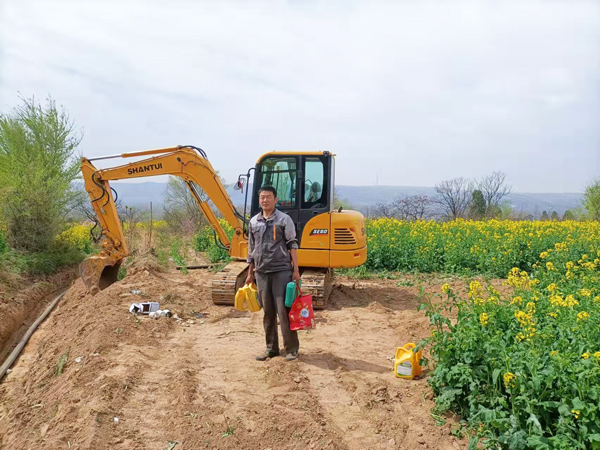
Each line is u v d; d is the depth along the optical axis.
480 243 13.42
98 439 4.27
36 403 5.74
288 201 9.33
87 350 6.44
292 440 4.33
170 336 7.31
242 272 9.64
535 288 6.58
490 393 4.53
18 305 10.82
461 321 5.05
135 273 11.47
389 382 5.63
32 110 16.27
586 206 28.14
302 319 6.06
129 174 9.92
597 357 3.83
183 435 4.39
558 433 3.76
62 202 15.98
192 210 24.66
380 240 13.62
